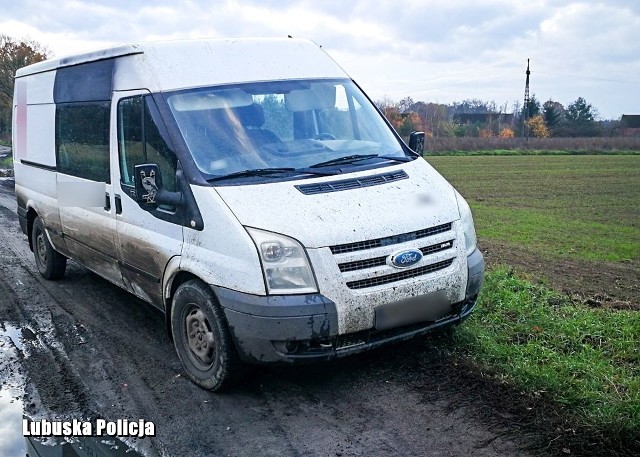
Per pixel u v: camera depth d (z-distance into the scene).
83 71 6.80
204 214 4.84
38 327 6.80
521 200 20.48
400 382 5.01
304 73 6.05
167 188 5.27
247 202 4.73
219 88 5.56
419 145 6.27
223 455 4.19
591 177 29.08
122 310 7.25
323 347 4.57
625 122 81.50
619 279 8.51
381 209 4.81
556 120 79.88
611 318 6.20
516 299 6.56
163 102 5.35
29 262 9.68
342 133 5.82
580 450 3.96
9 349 6.21
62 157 7.36
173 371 5.54
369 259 4.59
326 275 4.46
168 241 5.27
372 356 5.46
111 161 6.10
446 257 4.94
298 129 5.61
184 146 5.14
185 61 5.64
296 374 5.26
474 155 46.50
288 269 4.47
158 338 6.35
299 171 5.16
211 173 5.03
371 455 4.09
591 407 4.38
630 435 4.03
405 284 4.70
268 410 4.74
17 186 9.10
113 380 5.42
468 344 5.46
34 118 8.30
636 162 38.72
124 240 5.95
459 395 4.74
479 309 6.31
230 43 5.95
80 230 6.96
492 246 11.41
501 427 4.29
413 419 4.47
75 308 7.38
